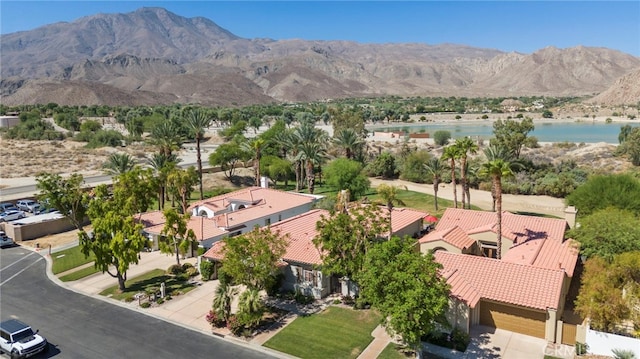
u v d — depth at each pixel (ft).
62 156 398.62
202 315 116.06
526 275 106.11
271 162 288.92
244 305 105.50
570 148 389.39
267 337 103.91
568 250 125.49
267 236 116.37
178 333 107.24
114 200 162.40
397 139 507.30
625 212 137.90
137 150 440.86
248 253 111.04
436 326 99.09
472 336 100.94
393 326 88.94
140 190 172.86
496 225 144.46
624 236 112.78
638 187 158.20
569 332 96.27
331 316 112.68
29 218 200.95
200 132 235.40
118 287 134.51
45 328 111.04
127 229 128.88
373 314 112.88
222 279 123.75
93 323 112.98
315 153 246.27
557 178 255.70
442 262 115.65
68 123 582.76
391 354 95.20
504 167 128.98
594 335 91.45
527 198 247.91
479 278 108.47
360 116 453.58
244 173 304.09
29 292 132.98
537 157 328.49
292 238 139.23
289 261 127.13
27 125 547.49
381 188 142.20
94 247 129.80
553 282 102.63
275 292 126.31
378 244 102.58
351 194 227.40
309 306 118.83
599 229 116.16
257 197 200.44
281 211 187.83
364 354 95.61
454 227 145.18
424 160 301.22
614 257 105.81
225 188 276.00
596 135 568.00
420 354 92.22
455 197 203.92
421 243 137.18
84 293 131.44
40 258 163.32
